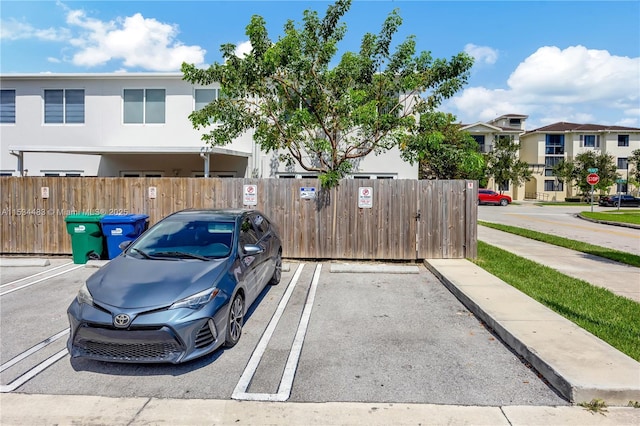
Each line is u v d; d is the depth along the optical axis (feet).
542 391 11.48
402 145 32.27
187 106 48.08
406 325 16.84
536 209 102.12
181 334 12.34
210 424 10.03
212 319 13.17
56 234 31.22
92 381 12.17
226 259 15.58
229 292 14.28
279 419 10.19
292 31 30.83
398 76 34.42
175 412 10.53
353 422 10.04
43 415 10.42
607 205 116.37
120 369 12.92
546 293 20.79
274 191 30.01
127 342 12.16
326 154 42.39
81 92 48.91
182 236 17.22
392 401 10.99
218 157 48.96
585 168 142.20
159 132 48.26
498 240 44.50
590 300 19.54
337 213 29.84
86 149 41.11
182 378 12.33
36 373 12.67
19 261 28.19
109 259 28.40
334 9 33.42
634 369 11.73
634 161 147.64
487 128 149.28
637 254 35.06
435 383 11.96
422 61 33.37
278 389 11.67
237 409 10.65
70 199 31.01
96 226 28.40
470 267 26.30
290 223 30.04
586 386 10.79
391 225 29.58
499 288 20.94
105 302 12.66
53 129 48.91
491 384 11.89
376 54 34.45
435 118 33.19
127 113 48.67
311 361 13.46
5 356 13.91
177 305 12.63
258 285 18.63
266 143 33.17
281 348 14.52
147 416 10.36
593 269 28.60
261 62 30.73
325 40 34.17
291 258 30.27
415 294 21.57
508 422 10.00
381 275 25.98
